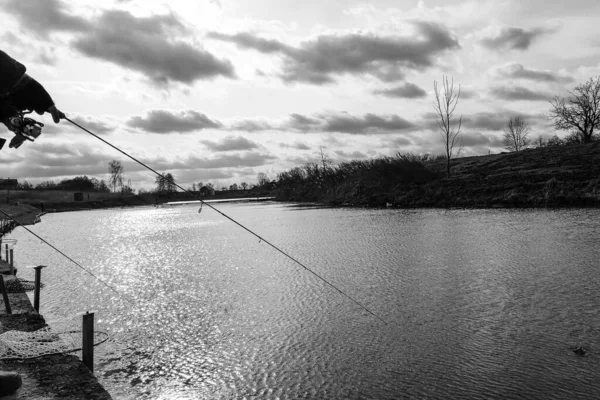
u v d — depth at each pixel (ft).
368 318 32.68
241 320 33.68
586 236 65.67
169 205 378.12
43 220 203.62
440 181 164.76
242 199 366.84
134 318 35.24
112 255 73.87
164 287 46.19
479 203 136.15
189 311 36.73
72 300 41.57
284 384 22.82
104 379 23.97
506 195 133.69
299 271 51.03
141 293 43.78
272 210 185.57
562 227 76.89
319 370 24.29
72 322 33.50
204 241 88.48
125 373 24.70
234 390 22.39
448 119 176.76
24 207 271.49
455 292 38.63
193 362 26.02
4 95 9.82
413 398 20.90
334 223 107.65
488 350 25.94
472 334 28.58
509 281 41.47
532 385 21.63
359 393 21.56
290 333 30.30
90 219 201.36
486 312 32.78
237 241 84.38
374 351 26.55
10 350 23.65
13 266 58.44
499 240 66.28
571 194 121.49
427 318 32.12
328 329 30.68
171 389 22.67
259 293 41.70
